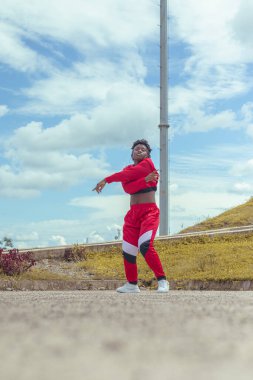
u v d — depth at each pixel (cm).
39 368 115
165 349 144
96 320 225
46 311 265
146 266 1545
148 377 106
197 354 136
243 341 165
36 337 168
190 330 193
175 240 1942
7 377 107
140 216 781
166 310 283
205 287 1291
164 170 2691
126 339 165
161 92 2727
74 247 1816
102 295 598
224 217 2717
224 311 278
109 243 1934
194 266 1482
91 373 109
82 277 1553
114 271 1627
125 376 107
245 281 1243
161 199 2681
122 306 318
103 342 157
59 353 135
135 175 771
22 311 262
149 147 807
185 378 106
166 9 2741
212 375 110
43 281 1252
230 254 1600
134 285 797
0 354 133
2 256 1346
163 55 2741
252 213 2723
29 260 1408
